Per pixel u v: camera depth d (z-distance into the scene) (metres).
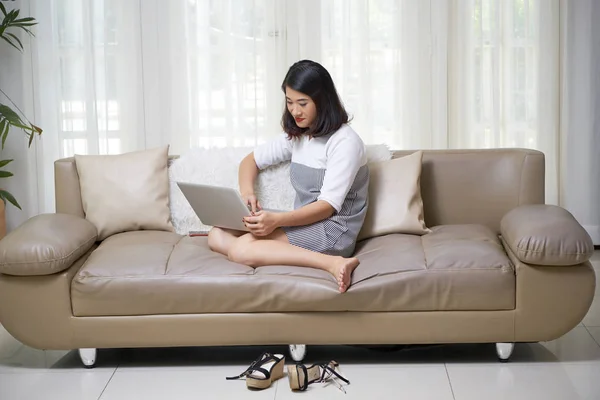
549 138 4.70
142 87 4.69
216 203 3.01
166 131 4.73
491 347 3.11
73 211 3.45
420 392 2.69
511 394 2.66
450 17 4.63
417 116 4.70
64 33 4.66
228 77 4.68
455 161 3.44
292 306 2.84
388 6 4.63
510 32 4.63
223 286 2.84
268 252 2.94
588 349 3.07
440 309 2.84
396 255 2.92
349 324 2.85
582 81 4.66
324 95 3.09
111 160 3.45
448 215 3.43
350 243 3.06
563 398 2.61
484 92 4.67
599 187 4.74
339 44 4.65
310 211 3.01
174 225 3.45
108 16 4.64
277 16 4.64
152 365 3.02
